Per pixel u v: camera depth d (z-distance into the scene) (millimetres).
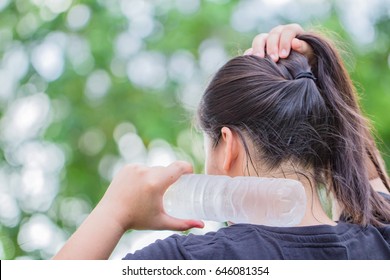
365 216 2109
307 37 2279
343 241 1958
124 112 6457
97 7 6492
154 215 1931
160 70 6477
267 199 1906
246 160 2016
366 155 2393
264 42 2293
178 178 1970
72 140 6492
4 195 6586
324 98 2174
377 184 2438
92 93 6531
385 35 6367
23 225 6520
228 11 6324
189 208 2039
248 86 2068
